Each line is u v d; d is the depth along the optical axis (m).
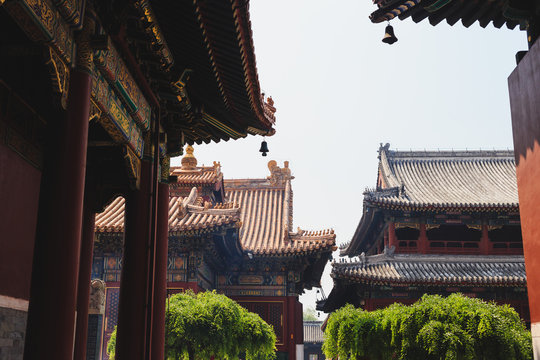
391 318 24.28
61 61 8.84
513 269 45.00
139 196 13.24
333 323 27.33
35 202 12.27
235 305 26.91
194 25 12.14
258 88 15.27
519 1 13.83
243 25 12.12
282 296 41.16
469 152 59.28
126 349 12.21
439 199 49.72
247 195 50.88
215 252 37.88
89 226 15.02
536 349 13.43
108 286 34.97
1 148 10.91
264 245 41.62
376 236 55.25
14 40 10.00
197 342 24.27
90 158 15.00
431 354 22.59
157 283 14.50
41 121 12.55
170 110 15.23
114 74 10.99
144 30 11.64
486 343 21.83
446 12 14.30
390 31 14.37
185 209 36.16
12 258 11.21
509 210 46.25
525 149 14.09
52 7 8.45
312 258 42.31
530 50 13.79
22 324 11.49
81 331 14.62
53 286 8.23
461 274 43.78
